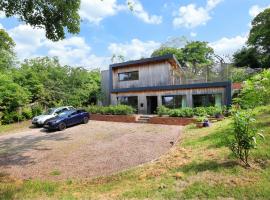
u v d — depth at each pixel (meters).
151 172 8.38
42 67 36.34
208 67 22.06
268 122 11.28
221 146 9.72
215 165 7.77
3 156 13.61
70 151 13.51
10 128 24.84
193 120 18.44
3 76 29.02
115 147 13.46
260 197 5.55
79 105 33.28
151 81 26.84
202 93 22.08
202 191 6.13
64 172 10.01
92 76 37.53
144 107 27.08
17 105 29.09
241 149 7.42
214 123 16.67
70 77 34.38
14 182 8.89
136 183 7.57
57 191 7.51
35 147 15.31
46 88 33.53
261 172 6.79
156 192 6.44
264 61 46.25
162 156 10.40
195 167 7.91
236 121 7.39
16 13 11.77
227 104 20.28
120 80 30.27
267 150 8.20
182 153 10.04
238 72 24.59
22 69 36.53
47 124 21.12
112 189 7.34
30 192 7.34
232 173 6.96
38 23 12.37
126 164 10.27
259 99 9.66
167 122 20.08
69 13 12.28
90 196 6.68
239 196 5.69
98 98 33.47
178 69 24.47
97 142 15.21
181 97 23.84
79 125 23.28
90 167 10.36
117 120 24.23
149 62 27.08
